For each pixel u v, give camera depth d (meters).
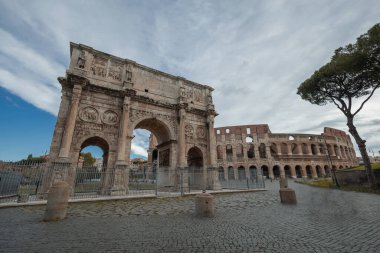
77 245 6.16
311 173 71.06
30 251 5.67
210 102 33.81
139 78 28.33
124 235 7.18
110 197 18.70
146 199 18.80
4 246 6.04
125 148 23.95
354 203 14.03
